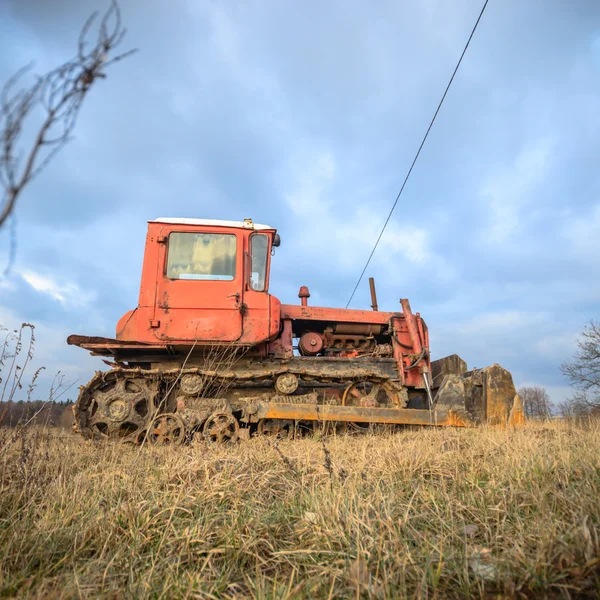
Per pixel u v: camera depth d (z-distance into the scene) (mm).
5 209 916
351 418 7355
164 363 7844
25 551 2664
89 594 2213
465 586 2154
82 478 3889
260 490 3680
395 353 8406
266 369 7871
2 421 4176
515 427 6375
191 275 7586
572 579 2102
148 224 7715
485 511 3025
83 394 7125
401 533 2789
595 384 14195
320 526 2906
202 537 2832
